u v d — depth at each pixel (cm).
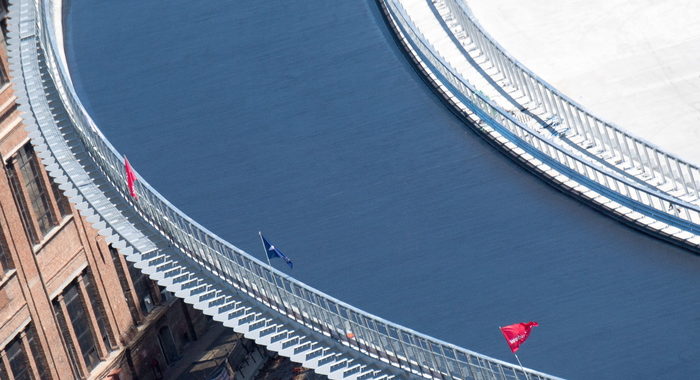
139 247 11819
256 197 12188
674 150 11419
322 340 10662
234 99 13362
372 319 10212
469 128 12206
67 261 16425
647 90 12112
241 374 16450
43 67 13925
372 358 10356
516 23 13288
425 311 10719
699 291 10256
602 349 10062
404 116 12562
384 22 13738
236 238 11838
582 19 13138
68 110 13050
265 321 10950
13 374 15962
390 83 12975
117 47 14425
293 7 14300
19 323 15938
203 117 13250
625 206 10988
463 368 9881
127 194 12238
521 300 10581
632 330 10125
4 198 15812
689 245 10556
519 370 9819
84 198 12456
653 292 10338
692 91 11975
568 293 10531
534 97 12081
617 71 12419
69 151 12975
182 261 11606
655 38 12681
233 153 12731
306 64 13525
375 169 12125
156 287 17162
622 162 11281
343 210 11806
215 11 14550
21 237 15962
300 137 12712
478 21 13438
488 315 10531
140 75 13975
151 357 17138
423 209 11588
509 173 11650
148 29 14550
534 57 12862
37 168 16275
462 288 10812
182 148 12938
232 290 11244
